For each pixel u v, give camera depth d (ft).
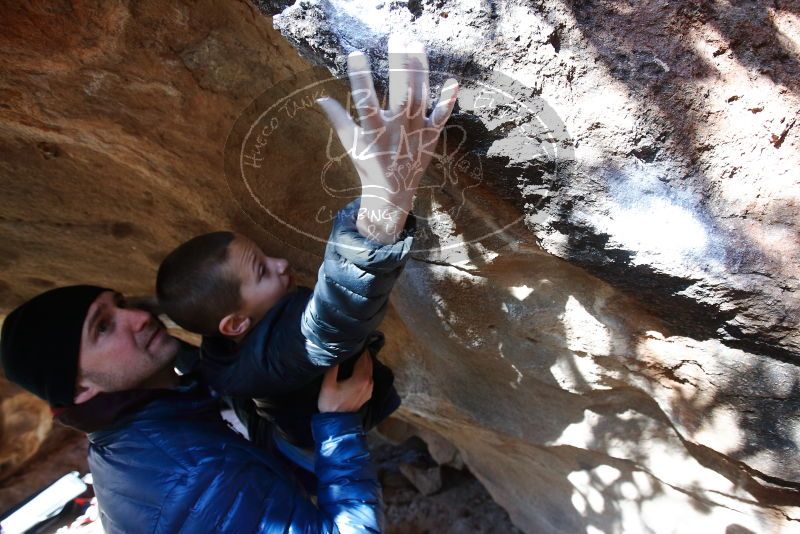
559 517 9.04
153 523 3.87
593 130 3.67
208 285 3.94
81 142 5.88
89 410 4.11
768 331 3.97
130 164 6.08
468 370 7.00
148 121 5.34
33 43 4.67
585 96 3.67
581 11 3.75
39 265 8.33
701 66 3.72
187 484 3.89
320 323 3.52
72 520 7.63
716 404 4.77
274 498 3.97
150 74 4.88
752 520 6.09
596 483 7.65
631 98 3.67
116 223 7.36
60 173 6.61
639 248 3.82
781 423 4.49
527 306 5.31
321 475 4.17
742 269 3.77
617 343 5.12
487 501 12.20
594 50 3.70
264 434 4.77
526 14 3.60
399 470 13.03
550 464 8.05
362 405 4.53
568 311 5.16
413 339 7.47
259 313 4.06
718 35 3.77
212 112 5.06
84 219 7.34
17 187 6.86
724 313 4.01
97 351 4.08
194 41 4.62
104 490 4.14
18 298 9.18
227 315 4.00
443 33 3.52
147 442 4.06
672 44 3.74
